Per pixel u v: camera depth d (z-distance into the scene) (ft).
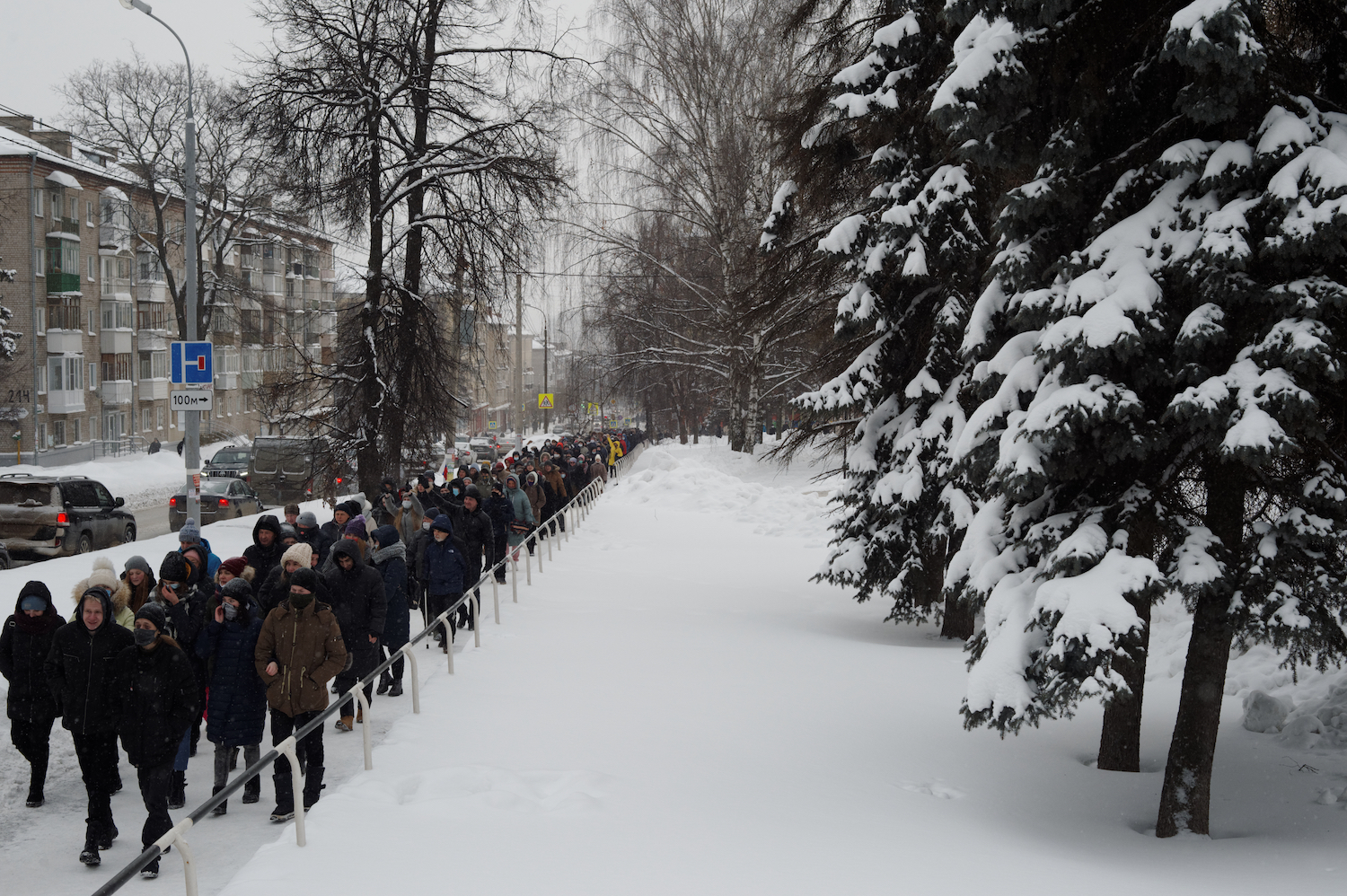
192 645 28.58
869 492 52.54
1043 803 28.81
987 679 26.71
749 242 84.53
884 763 31.35
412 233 85.25
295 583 27.61
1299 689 37.81
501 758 29.09
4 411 176.14
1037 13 29.12
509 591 63.00
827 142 55.52
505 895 18.92
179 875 23.31
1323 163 24.58
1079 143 29.99
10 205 190.70
